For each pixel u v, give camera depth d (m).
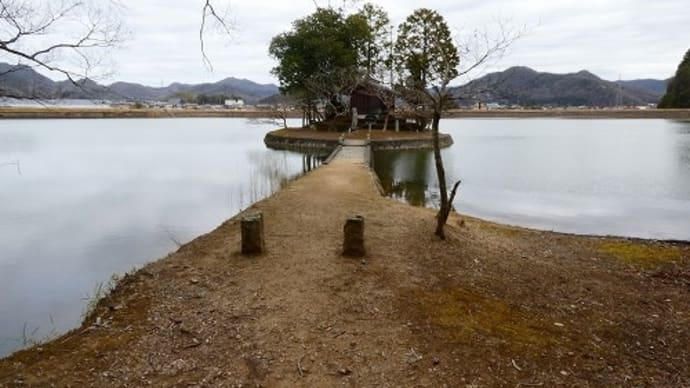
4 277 7.77
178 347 4.16
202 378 3.70
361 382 3.69
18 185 17.36
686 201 14.36
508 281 5.96
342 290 5.39
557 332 4.60
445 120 88.62
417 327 4.56
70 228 11.09
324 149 30.94
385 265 6.23
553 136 43.25
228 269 6.08
